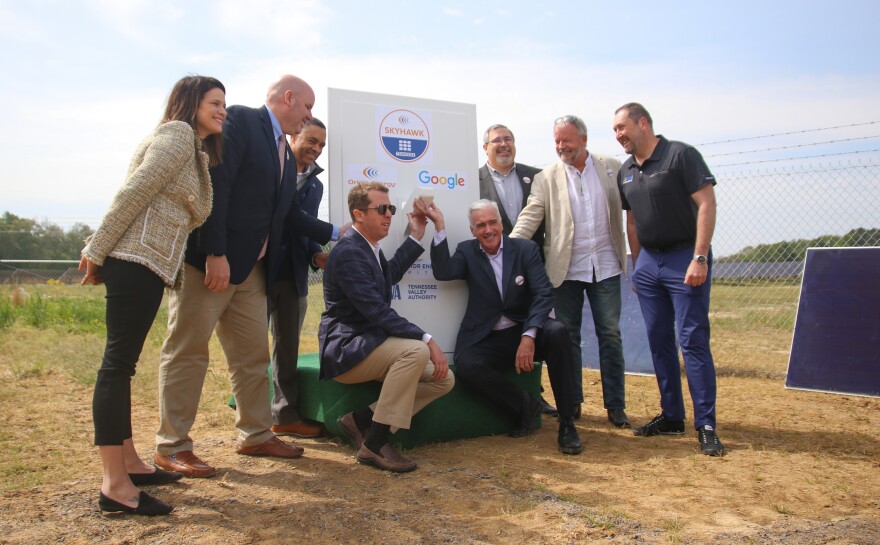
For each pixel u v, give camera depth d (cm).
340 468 356
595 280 485
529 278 432
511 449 405
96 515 281
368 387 388
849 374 580
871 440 428
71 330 991
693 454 393
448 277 437
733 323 941
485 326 428
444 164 469
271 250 363
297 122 368
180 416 339
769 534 267
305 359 479
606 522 278
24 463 364
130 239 269
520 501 306
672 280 421
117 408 277
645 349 707
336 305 376
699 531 271
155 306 277
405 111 459
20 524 270
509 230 529
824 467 367
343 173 439
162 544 253
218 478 335
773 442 423
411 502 304
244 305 362
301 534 265
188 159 285
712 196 403
